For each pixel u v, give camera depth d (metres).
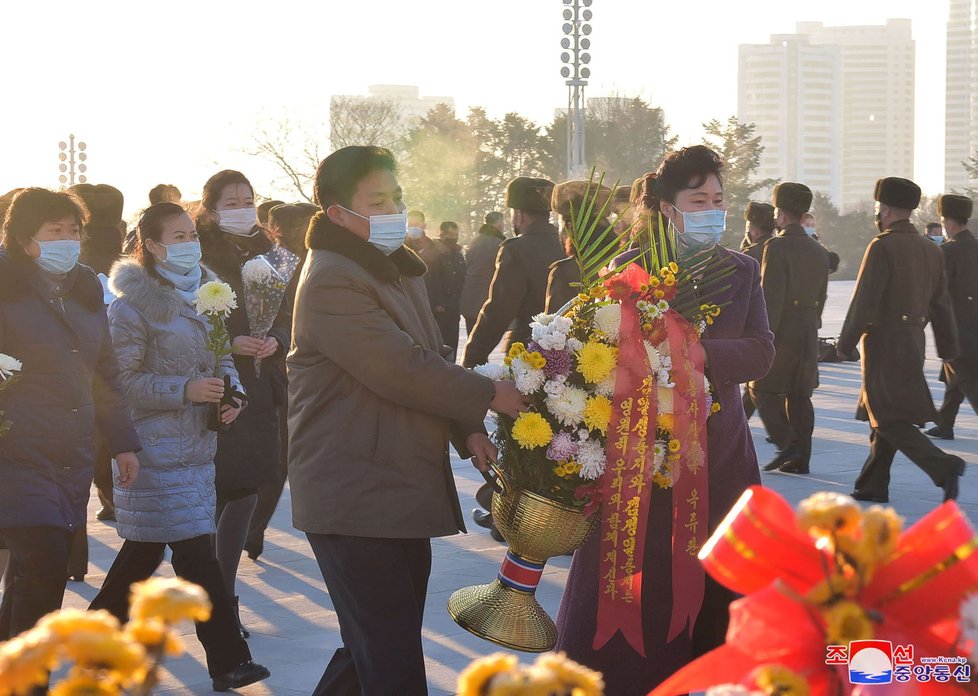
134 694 1.37
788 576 1.56
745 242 11.72
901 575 1.53
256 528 7.05
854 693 1.55
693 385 3.56
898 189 8.30
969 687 1.53
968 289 10.88
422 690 3.58
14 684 1.29
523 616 3.66
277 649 5.41
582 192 6.02
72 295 4.53
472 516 8.06
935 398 14.51
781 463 9.76
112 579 4.89
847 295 48.19
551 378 3.52
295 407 3.71
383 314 3.59
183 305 5.01
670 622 3.60
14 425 4.31
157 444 4.84
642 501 3.52
